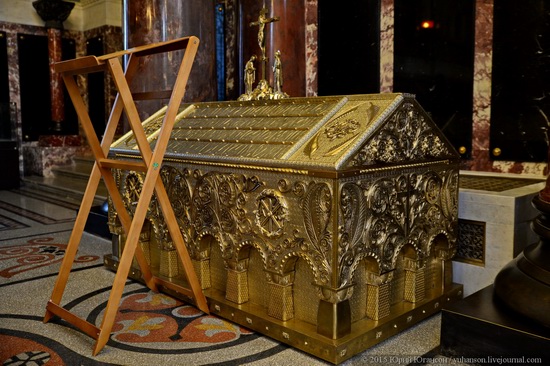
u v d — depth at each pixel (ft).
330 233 6.63
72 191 24.04
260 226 7.55
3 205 21.68
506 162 13.78
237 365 6.72
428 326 8.03
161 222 9.47
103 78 32.22
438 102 14.89
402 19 15.33
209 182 8.39
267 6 14.29
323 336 6.86
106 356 7.00
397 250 7.64
